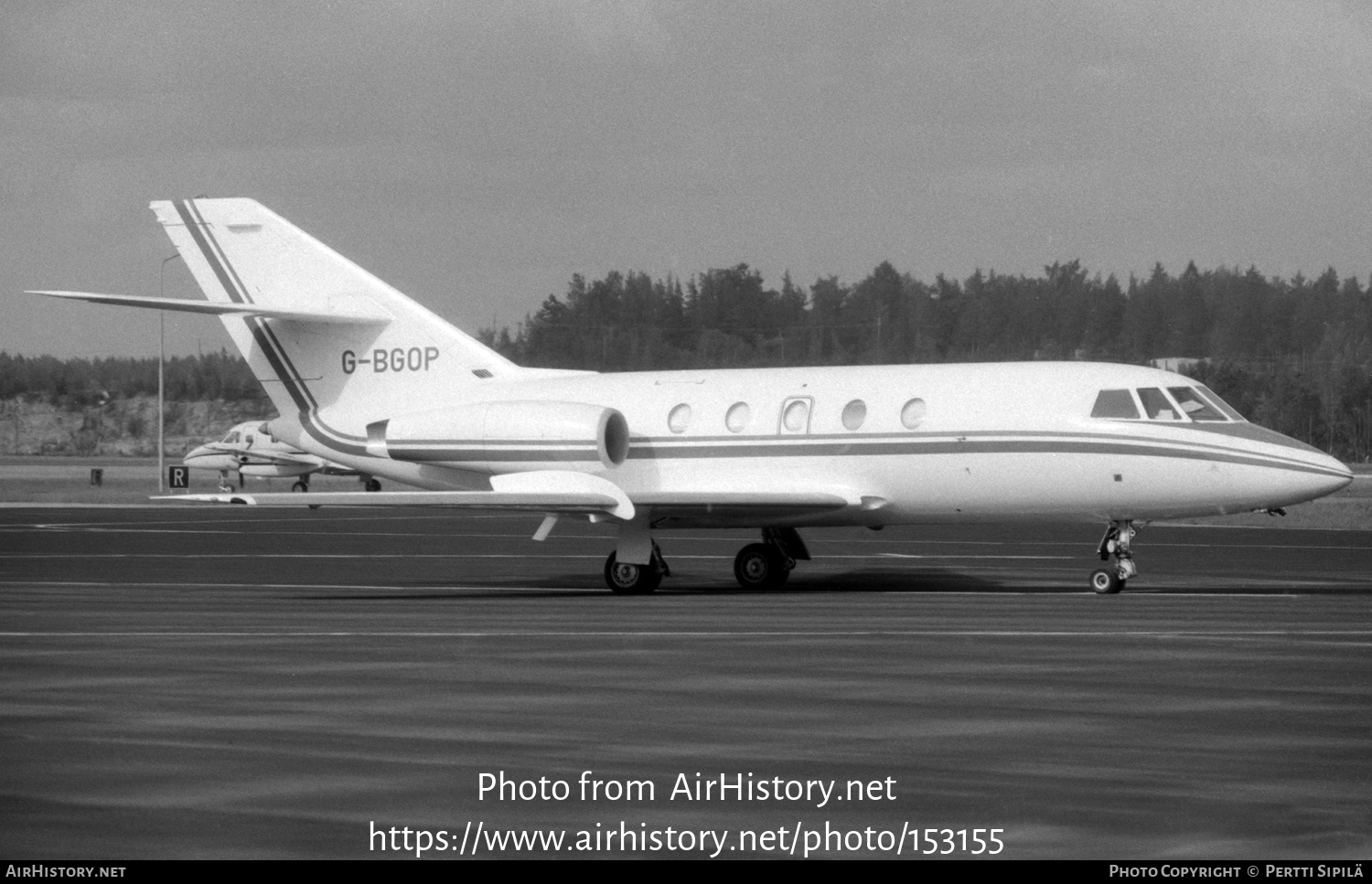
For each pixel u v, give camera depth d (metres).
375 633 44.69
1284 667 36.25
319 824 22.31
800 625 45.91
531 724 29.36
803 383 62.72
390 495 56.88
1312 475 55.25
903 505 60.66
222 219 69.50
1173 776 24.86
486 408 64.38
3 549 89.69
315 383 69.25
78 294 59.38
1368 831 21.73
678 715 30.25
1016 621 46.88
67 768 25.67
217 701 32.06
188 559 82.06
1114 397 57.75
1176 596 56.38
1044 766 25.61
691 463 63.25
